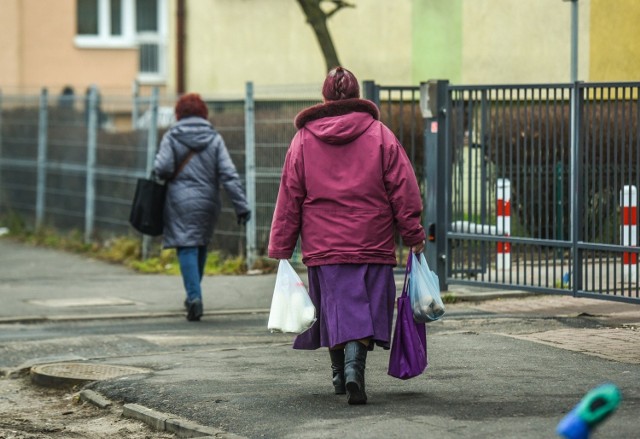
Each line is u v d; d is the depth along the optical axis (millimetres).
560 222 19859
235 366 15102
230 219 28703
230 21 40969
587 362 14266
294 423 11508
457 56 32562
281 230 12320
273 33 39094
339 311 11961
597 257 19125
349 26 35625
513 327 18172
